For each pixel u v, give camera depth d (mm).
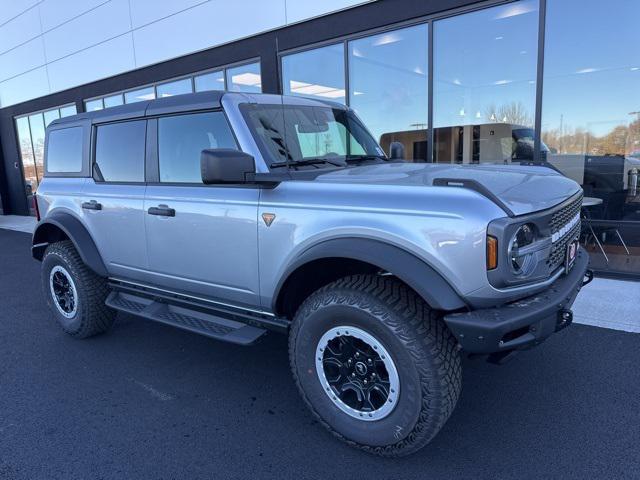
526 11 5859
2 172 15461
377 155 3910
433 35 6449
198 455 2668
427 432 2373
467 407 3047
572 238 2918
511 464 2510
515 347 2291
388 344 2383
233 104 3084
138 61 10453
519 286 2312
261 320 3076
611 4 5672
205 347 4160
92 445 2779
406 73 6836
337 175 2887
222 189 3082
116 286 4027
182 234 3309
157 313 3656
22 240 10391
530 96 6070
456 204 2244
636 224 5930
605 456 2537
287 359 3889
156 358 3951
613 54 5816
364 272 2834
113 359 3949
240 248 2994
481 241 2166
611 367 3482
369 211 2455
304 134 3338
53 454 2703
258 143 2980
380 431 2504
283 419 3012
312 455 2648
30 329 4715
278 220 2773
